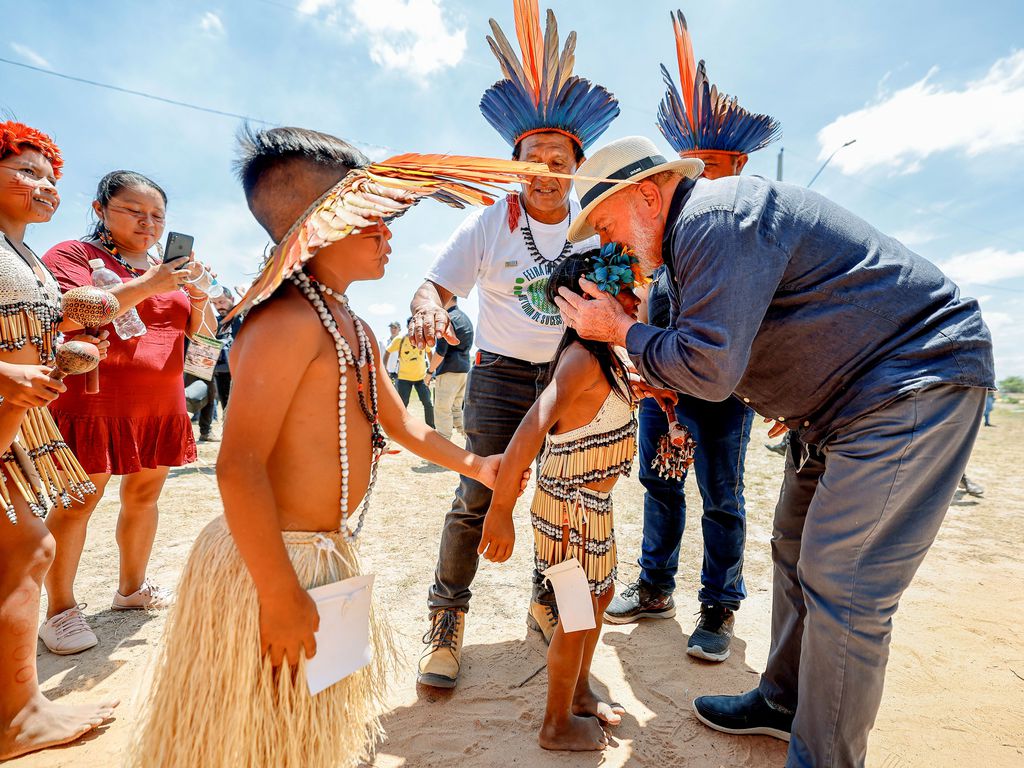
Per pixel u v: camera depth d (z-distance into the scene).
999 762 2.05
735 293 1.60
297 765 1.41
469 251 2.76
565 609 2.03
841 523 1.68
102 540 4.11
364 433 1.62
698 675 2.61
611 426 2.09
